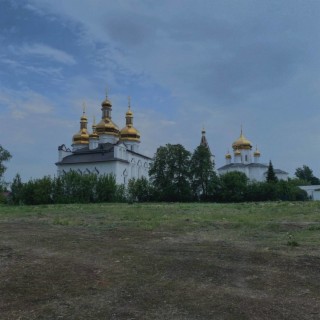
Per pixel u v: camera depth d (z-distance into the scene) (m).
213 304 7.56
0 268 10.55
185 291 8.43
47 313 7.21
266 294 8.20
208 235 17.64
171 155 88.19
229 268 10.45
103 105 112.75
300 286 8.77
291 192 100.19
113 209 41.91
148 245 14.47
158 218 27.27
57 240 15.73
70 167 101.75
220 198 90.19
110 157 99.50
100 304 7.66
